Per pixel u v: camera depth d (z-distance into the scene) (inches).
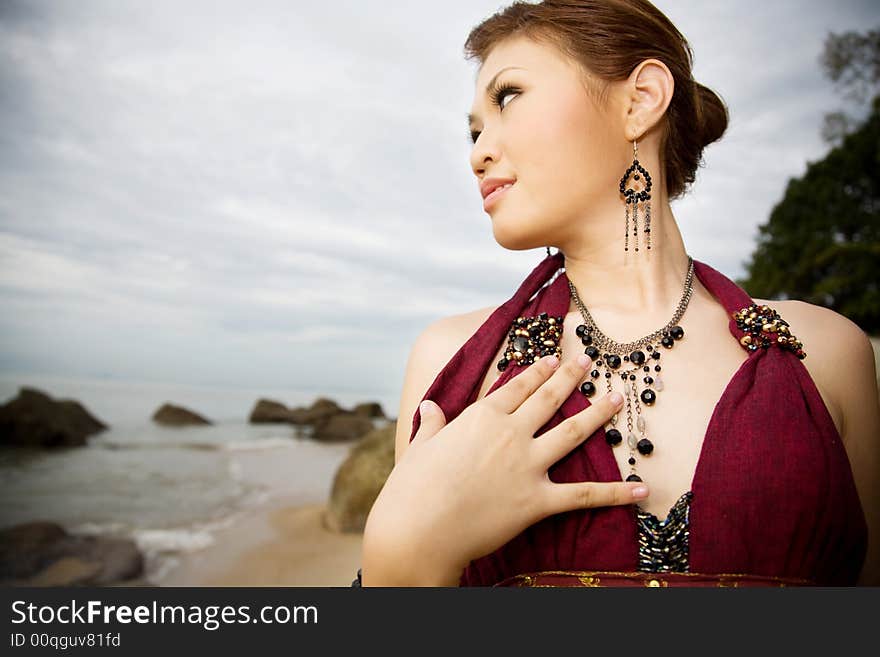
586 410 39.7
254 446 646.5
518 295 50.5
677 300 47.6
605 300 48.3
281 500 356.5
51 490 398.3
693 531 37.4
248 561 235.3
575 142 44.9
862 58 626.5
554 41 45.9
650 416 41.2
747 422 38.7
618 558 37.7
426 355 51.3
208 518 316.8
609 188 46.8
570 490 37.0
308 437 740.0
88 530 294.8
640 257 47.6
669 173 53.0
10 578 225.5
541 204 45.9
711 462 37.9
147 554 251.4
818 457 38.3
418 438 40.3
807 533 37.5
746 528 37.1
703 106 55.5
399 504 35.7
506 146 46.2
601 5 47.1
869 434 45.5
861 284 649.6
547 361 41.8
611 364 43.1
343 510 279.7
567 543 38.7
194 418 836.0
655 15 50.5
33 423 597.3
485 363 45.9
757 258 780.0
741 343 44.0
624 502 37.3
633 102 47.0
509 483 36.1
